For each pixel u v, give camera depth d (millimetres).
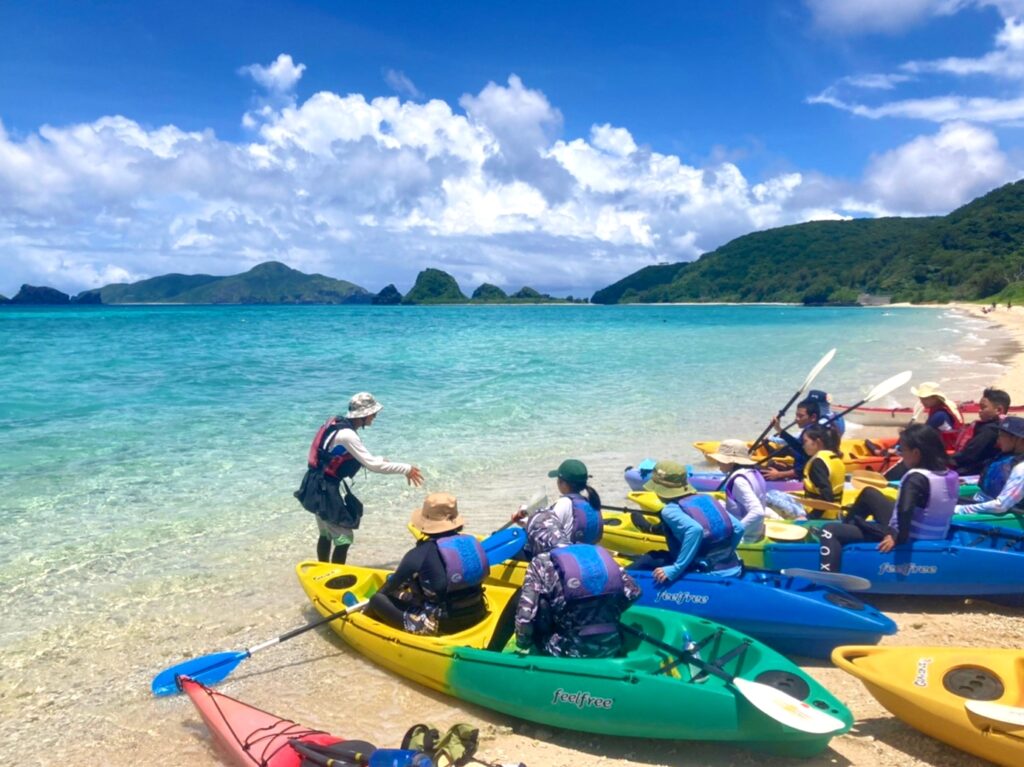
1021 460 6871
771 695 4062
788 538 6668
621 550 7211
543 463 11539
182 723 4855
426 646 5105
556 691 4527
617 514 7785
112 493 9703
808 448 8438
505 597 5566
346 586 6195
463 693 4949
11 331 48281
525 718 4707
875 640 5285
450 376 22469
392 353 31438
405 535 8383
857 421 15422
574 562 4664
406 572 5297
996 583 6254
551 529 5438
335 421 6707
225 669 5109
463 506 9352
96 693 5191
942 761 4215
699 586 5637
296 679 5371
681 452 12258
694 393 19000
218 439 12898
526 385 20453
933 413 9836
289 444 12570
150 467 11000
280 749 4168
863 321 71562
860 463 10383
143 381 20406
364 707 5000
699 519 5688
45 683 5309
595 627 4652
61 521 8609
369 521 8844
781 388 20047
